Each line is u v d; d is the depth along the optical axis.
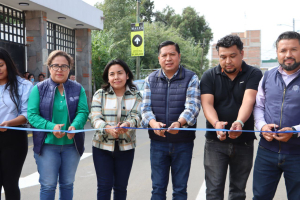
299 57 2.58
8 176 3.05
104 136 3.15
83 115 3.18
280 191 4.33
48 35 12.09
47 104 3.06
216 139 3.06
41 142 3.01
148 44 28.22
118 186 3.27
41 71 10.76
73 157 3.16
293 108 2.62
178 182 3.17
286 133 2.54
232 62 2.89
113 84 3.21
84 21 12.61
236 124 2.74
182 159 3.14
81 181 4.82
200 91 3.13
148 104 3.18
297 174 2.65
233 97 3.02
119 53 21.67
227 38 2.90
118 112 3.24
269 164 2.78
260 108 2.87
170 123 3.12
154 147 3.20
